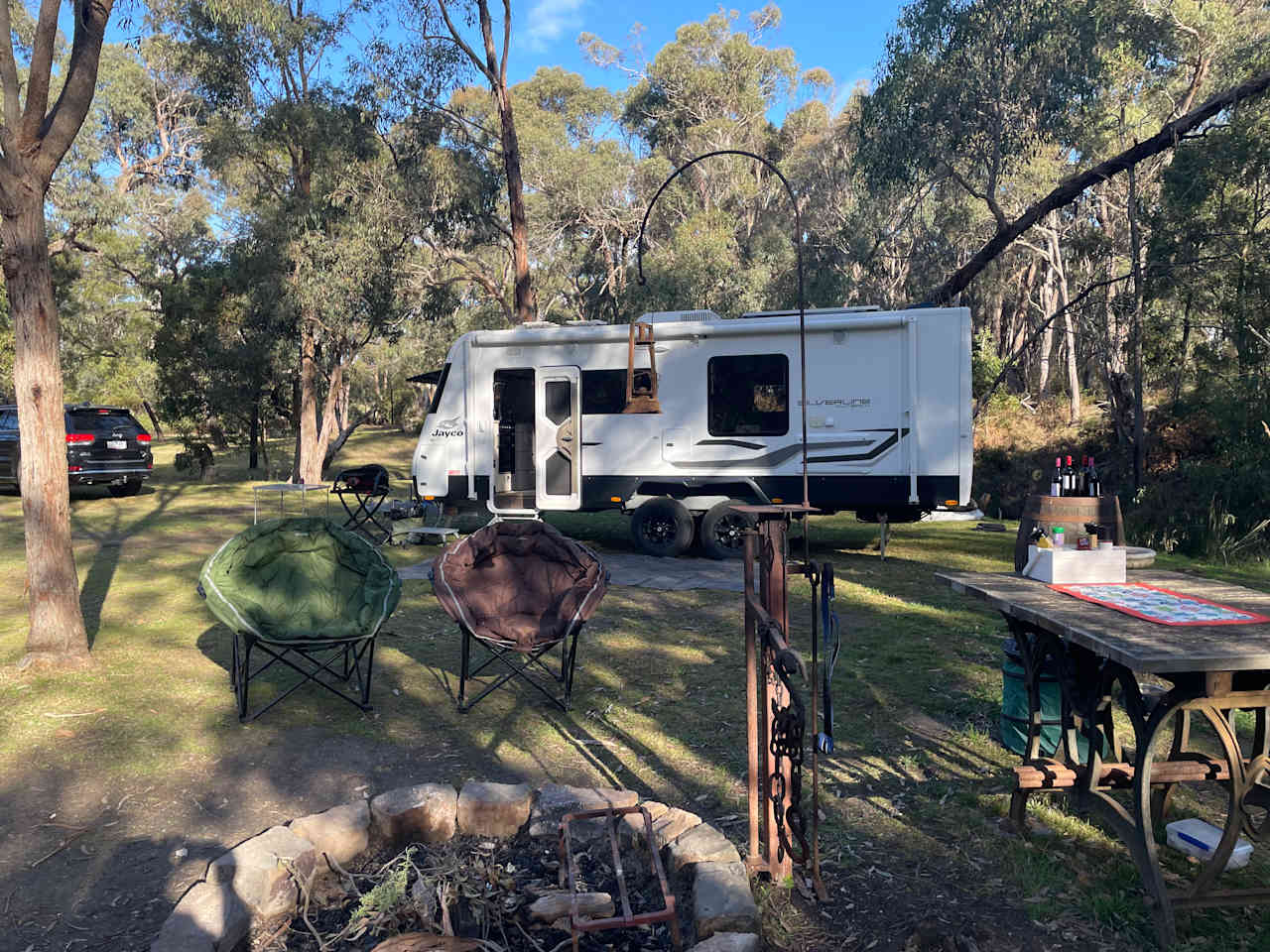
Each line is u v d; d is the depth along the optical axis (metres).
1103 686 3.32
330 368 21.08
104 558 10.66
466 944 2.76
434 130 19.97
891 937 2.85
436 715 5.11
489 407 11.15
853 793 3.97
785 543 3.10
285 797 3.99
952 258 28.47
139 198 37.00
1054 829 3.59
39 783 4.12
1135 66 20.88
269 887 3.04
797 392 10.03
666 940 2.91
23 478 5.74
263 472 23.00
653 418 10.55
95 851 3.49
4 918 3.02
